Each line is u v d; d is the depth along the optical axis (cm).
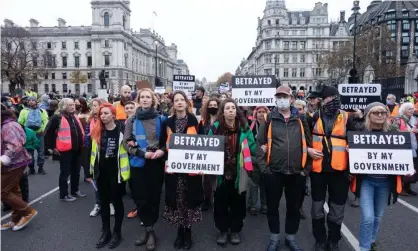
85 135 617
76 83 7819
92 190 769
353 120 461
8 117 494
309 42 8812
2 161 469
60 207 648
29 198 705
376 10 9169
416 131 713
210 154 450
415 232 530
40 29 8569
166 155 481
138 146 467
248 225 566
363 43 4316
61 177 681
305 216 608
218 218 484
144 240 486
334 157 424
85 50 8494
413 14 8419
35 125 912
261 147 450
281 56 8956
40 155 934
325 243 458
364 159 416
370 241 418
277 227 455
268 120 455
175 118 483
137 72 9625
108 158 475
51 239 502
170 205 468
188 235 477
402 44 8538
